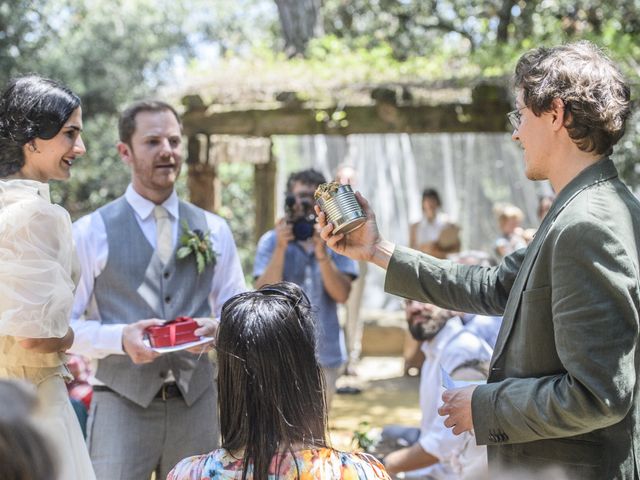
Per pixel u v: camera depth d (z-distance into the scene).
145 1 21.62
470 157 12.19
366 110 6.87
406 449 3.71
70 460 2.52
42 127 2.65
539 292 2.06
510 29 12.30
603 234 1.92
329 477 1.78
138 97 18.52
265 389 1.79
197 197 7.42
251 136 7.33
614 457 2.05
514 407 2.03
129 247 3.30
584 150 2.09
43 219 2.49
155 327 3.07
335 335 4.73
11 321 2.41
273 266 4.68
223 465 1.82
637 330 1.91
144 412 3.23
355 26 14.91
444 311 3.68
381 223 12.30
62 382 2.65
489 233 12.31
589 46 2.15
